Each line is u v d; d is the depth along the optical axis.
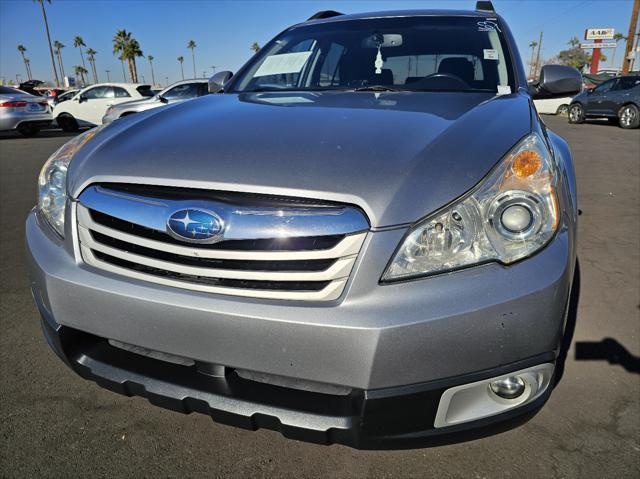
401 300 1.22
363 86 2.48
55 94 27.16
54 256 1.54
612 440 1.73
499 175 1.32
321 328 1.22
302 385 1.32
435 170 1.32
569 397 1.95
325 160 1.35
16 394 1.97
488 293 1.23
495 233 1.28
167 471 1.62
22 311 2.62
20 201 4.99
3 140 11.60
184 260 1.35
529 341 1.26
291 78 2.63
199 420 1.85
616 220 4.34
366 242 1.24
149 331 1.38
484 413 1.31
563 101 18.02
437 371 1.23
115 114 11.73
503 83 2.32
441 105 1.88
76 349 1.55
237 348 1.30
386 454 1.68
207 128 1.66
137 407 1.92
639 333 2.41
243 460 1.66
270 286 1.29
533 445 1.71
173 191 1.37
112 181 1.45
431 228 1.25
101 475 1.60
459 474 1.60
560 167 1.65
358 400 1.26
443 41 2.59
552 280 1.26
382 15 2.90
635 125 12.42
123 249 1.43
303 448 1.71
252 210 1.28
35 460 1.65
